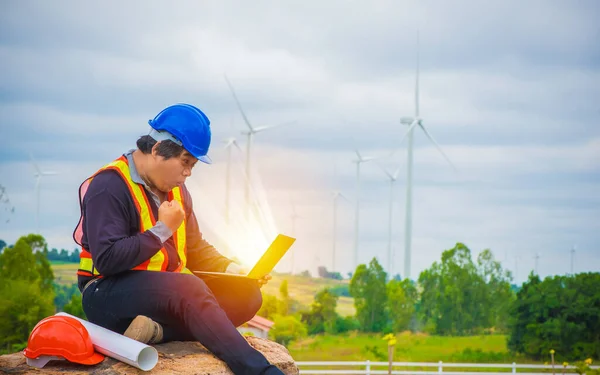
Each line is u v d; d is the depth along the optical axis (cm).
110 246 468
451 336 7038
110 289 487
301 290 8931
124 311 486
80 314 4681
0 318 4909
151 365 458
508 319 6475
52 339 462
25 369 462
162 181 495
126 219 484
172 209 477
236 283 542
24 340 4906
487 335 6850
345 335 7206
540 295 6391
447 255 7262
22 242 5459
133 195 487
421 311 7219
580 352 6222
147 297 480
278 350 541
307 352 6406
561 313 6325
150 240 470
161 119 493
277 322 6631
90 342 472
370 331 7262
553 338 6250
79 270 503
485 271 7256
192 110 495
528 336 6338
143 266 492
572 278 6406
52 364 468
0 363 471
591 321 6244
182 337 504
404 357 6384
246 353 466
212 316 472
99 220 476
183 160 490
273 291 8350
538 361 6269
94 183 485
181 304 475
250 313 544
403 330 7088
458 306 7106
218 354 471
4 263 5394
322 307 7375
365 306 7319
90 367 465
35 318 4925
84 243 502
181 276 482
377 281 7325
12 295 4975
